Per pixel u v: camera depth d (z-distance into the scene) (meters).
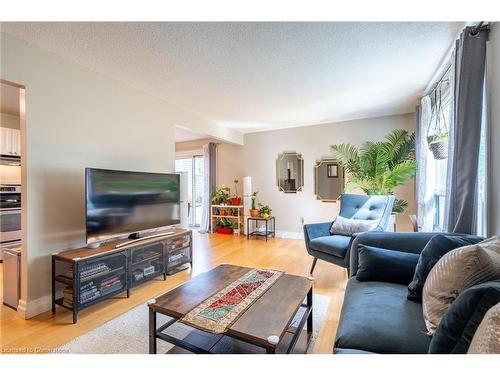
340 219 3.18
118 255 2.40
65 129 2.36
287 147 5.25
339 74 2.70
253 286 1.75
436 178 3.23
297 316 2.08
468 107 1.77
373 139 4.46
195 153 6.27
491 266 1.06
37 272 2.16
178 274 3.12
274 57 2.34
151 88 3.08
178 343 1.47
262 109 3.94
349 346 1.09
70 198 2.40
